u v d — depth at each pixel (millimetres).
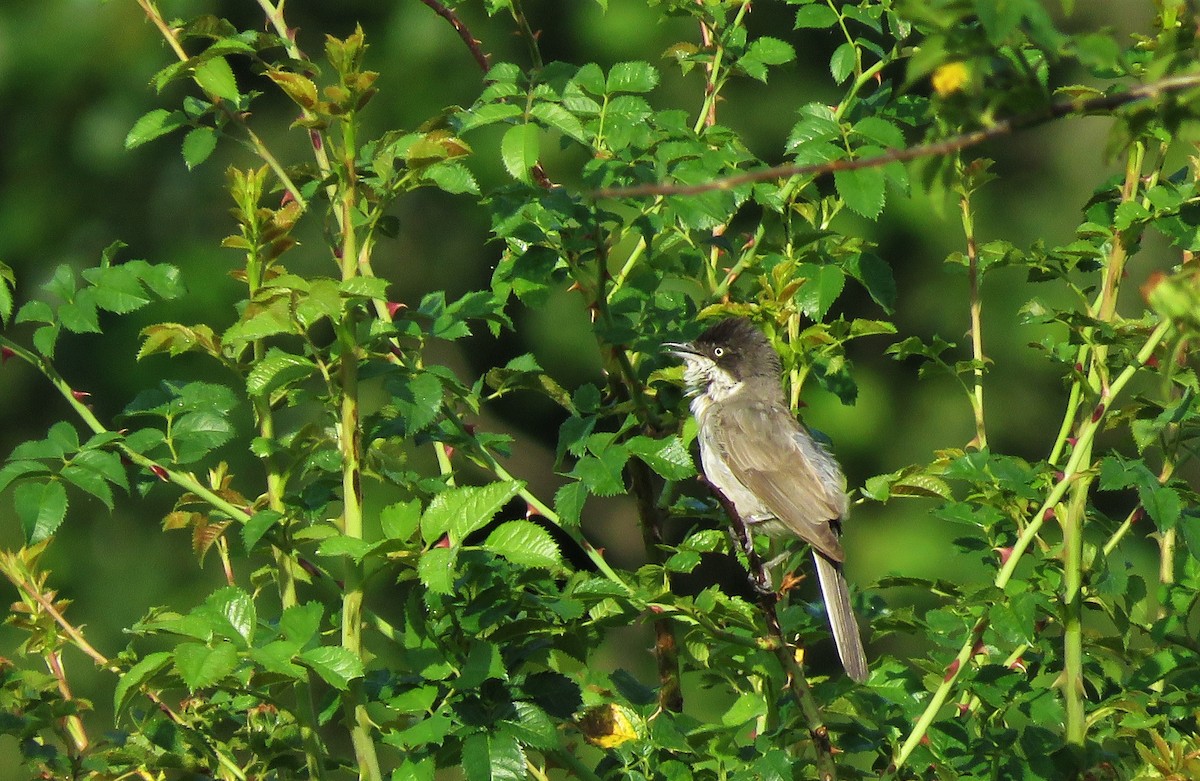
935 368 9680
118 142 20609
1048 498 8492
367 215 8273
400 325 8211
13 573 8828
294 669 6637
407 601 7816
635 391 9234
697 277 10406
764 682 9094
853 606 10656
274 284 7090
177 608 19672
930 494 8922
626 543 23297
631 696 8875
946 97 5371
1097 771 8375
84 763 8367
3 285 8305
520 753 7301
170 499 20266
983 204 22359
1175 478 9328
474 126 8523
